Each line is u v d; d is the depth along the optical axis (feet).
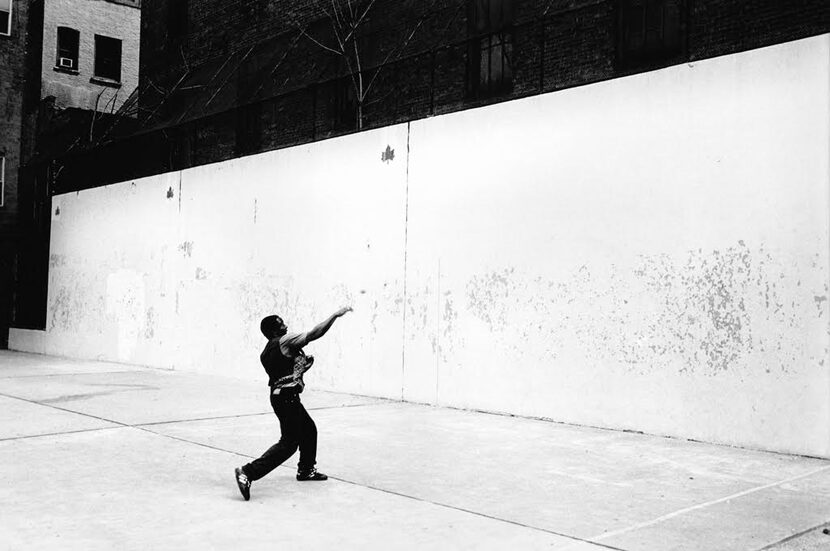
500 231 36.91
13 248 84.89
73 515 18.83
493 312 36.96
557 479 23.03
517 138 36.47
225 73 74.95
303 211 48.11
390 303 42.11
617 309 32.24
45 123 87.71
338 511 19.38
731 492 21.57
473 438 29.91
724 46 43.01
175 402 40.24
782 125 27.81
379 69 60.39
